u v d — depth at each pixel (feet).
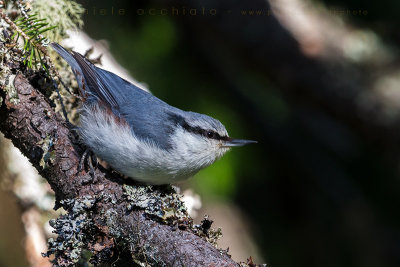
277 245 35.14
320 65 39.99
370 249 36.32
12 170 28.19
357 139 40.32
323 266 35.94
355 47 40.60
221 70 38.75
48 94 22.56
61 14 26.73
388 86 39.58
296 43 39.96
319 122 40.93
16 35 21.94
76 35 29.43
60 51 23.73
